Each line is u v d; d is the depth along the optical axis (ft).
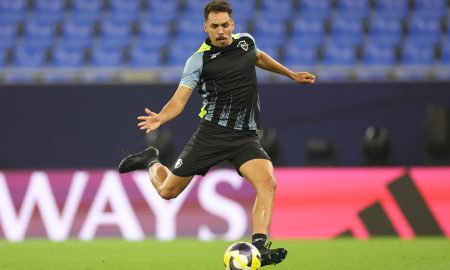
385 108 139.85
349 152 140.26
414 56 191.52
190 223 128.47
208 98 67.36
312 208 129.18
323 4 213.66
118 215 129.70
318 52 190.70
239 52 66.64
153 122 63.36
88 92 142.61
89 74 178.81
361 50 191.31
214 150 67.21
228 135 66.95
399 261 91.76
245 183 128.57
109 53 196.13
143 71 176.65
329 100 140.56
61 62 196.24
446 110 138.10
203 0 219.20
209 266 86.94
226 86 66.03
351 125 140.36
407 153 139.54
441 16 207.31
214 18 64.64
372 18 208.03
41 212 131.13
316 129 140.56
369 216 128.26
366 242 120.37
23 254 104.37
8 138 143.54
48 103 143.13
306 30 203.41
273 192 65.57
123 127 141.90
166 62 193.67
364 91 140.05
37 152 143.13
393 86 139.85
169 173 70.54
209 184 129.18
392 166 139.64
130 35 207.72
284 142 140.87
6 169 143.23
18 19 217.15
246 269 61.87
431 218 127.54
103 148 142.31
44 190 131.85
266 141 139.64
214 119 67.26
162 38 205.77
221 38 65.21
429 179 128.16
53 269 85.81
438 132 137.69
